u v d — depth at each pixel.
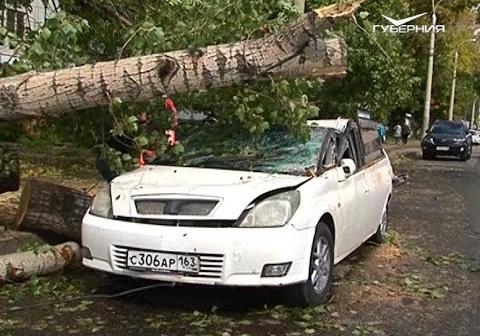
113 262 5.33
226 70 5.07
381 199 8.09
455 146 28.78
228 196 5.22
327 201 5.80
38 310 5.37
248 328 5.11
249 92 5.98
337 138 6.78
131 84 5.09
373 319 5.50
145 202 5.38
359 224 6.97
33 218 6.95
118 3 6.91
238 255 5.06
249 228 5.14
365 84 15.28
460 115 64.06
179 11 6.40
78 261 6.42
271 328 5.12
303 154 6.23
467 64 48.03
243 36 5.89
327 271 5.84
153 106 6.22
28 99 5.12
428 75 37.00
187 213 5.22
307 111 5.99
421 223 10.59
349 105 14.10
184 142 6.70
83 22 5.59
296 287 5.41
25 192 7.05
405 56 18.59
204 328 5.08
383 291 6.38
